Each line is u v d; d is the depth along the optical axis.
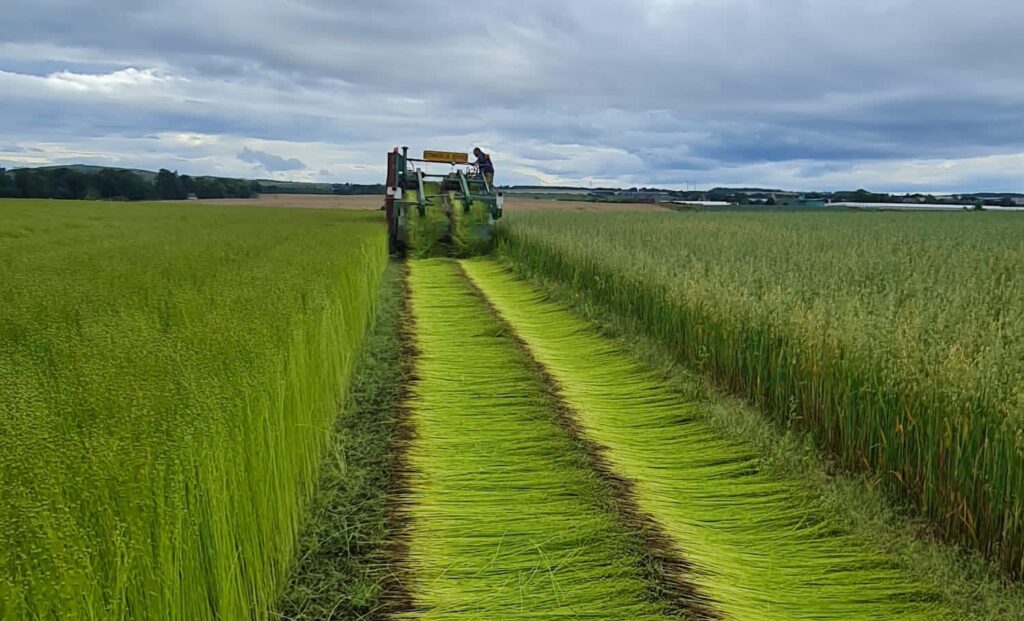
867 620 3.53
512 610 3.46
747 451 5.52
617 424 6.26
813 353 5.82
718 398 6.70
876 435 5.04
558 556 3.92
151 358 3.30
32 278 6.42
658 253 11.92
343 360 6.50
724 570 3.89
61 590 1.99
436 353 8.50
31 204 39.00
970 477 4.22
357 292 8.12
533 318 10.84
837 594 3.73
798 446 5.62
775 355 6.30
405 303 11.90
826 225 22.19
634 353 8.35
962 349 4.80
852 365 5.29
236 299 4.99
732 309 7.11
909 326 5.48
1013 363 4.58
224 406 3.07
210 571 2.79
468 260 17.86
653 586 3.65
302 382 4.45
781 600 3.67
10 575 1.94
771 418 6.25
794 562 4.03
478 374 7.59
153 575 2.37
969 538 4.22
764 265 9.52
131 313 4.83
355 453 5.39
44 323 4.49
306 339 4.67
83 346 3.56
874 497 4.71
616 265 10.62
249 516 3.19
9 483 2.16
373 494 4.70
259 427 3.39
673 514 4.54
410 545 4.05
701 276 8.40
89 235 14.62
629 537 4.14
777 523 4.49
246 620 3.06
